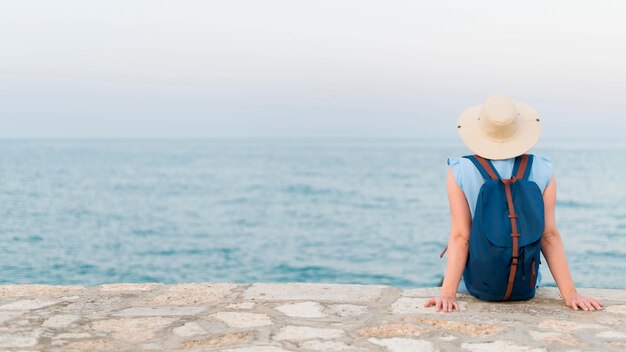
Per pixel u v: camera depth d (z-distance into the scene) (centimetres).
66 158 12338
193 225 3697
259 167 10156
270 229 3591
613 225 3300
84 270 2192
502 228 404
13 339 373
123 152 16125
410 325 395
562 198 4816
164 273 2217
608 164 9781
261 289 493
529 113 437
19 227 3309
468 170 421
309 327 393
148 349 355
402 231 3506
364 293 478
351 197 5650
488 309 428
